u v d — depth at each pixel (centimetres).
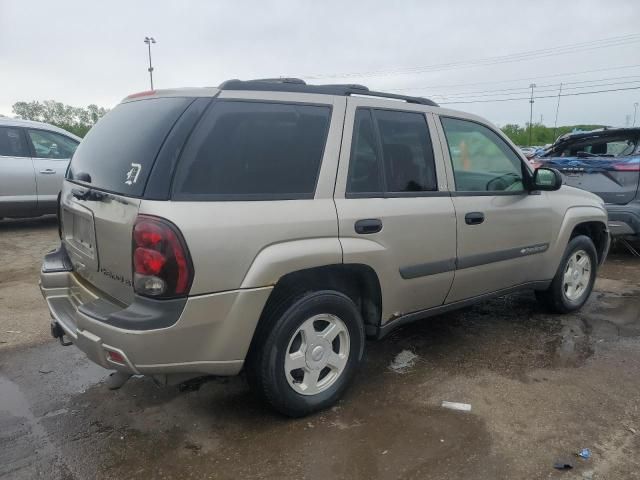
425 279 350
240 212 262
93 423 300
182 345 253
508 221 399
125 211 255
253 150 277
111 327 247
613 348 409
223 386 345
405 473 257
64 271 332
